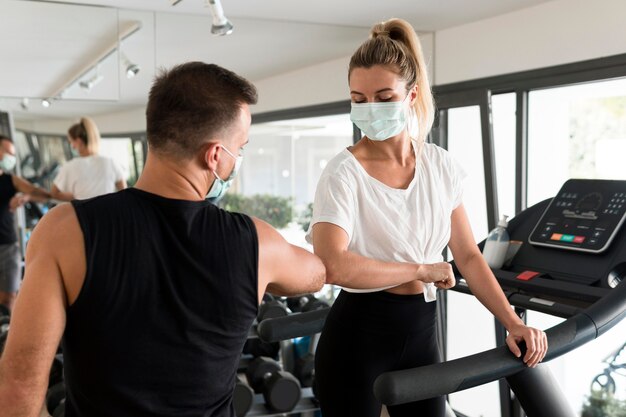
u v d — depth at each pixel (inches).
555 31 126.8
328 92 164.7
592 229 87.2
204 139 44.3
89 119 143.5
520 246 95.3
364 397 75.7
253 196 160.2
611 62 115.7
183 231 43.2
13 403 39.0
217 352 44.3
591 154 133.0
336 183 71.3
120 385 41.6
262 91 159.8
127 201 43.0
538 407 83.4
